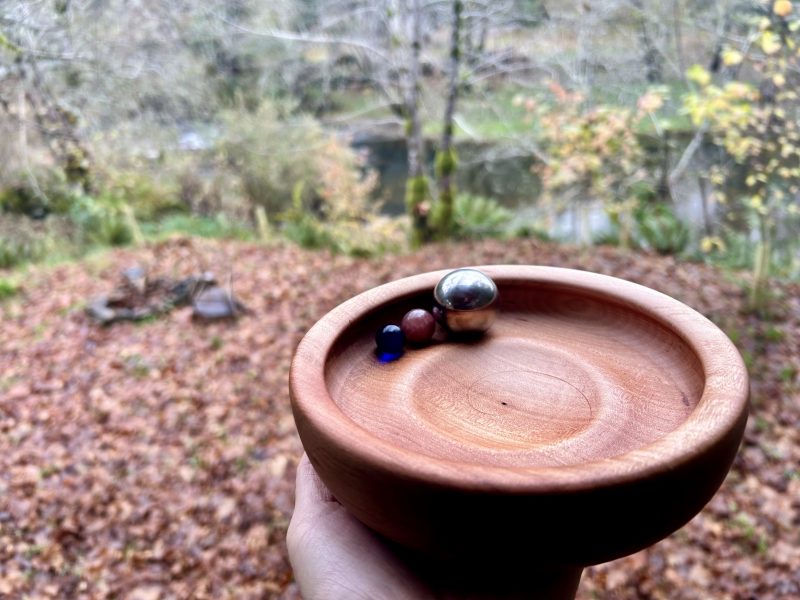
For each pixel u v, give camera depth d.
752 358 1.12
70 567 0.81
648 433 0.29
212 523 0.87
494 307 0.38
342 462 0.24
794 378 1.06
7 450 1.01
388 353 0.36
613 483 0.21
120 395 1.16
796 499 0.83
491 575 0.29
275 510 0.88
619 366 0.34
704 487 0.24
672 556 0.76
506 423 0.30
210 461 0.98
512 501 0.21
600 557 0.23
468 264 1.73
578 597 0.71
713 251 1.58
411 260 1.84
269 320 1.44
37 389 1.18
